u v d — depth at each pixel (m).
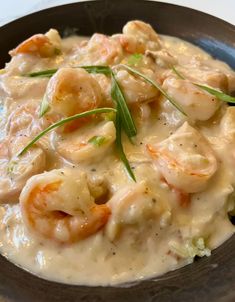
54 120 0.14
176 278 0.12
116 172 0.13
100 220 0.12
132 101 0.15
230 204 0.13
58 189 0.12
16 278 0.12
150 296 0.12
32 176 0.13
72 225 0.12
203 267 0.12
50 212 0.12
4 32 0.19
